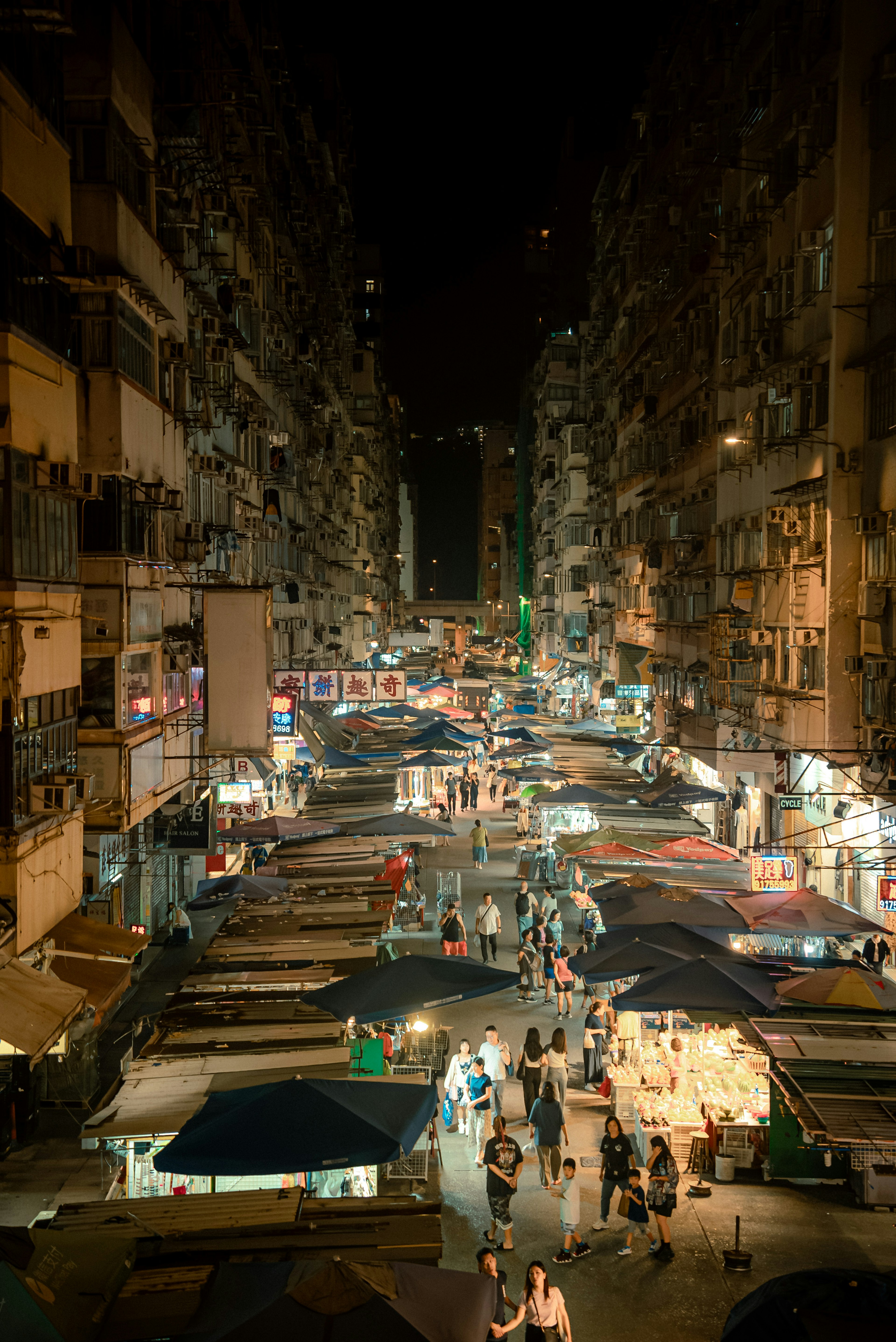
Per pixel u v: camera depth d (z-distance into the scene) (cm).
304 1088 1135
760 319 3041
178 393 2138
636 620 5297
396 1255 934
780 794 2806
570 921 2645
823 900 1953
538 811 3869
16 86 1341
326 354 5666
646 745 3822
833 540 2359
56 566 1479
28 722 1368
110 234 1698
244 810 3025
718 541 3594
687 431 4100
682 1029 1750
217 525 2639
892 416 2194
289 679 3434
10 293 1330
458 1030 1936
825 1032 1491
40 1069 1616
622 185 5688
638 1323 1080
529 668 11338
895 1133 1213
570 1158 1341
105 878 1916
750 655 3088
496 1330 940
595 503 6956
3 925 1302
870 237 2317
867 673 2258
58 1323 779
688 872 2350
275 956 1775
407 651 14775
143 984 2180
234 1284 821
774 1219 1305
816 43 2441
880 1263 1197
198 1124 1120
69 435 1542
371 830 2648
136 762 1783
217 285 2778
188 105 2056
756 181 3041
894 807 2139
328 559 5591
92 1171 1415
